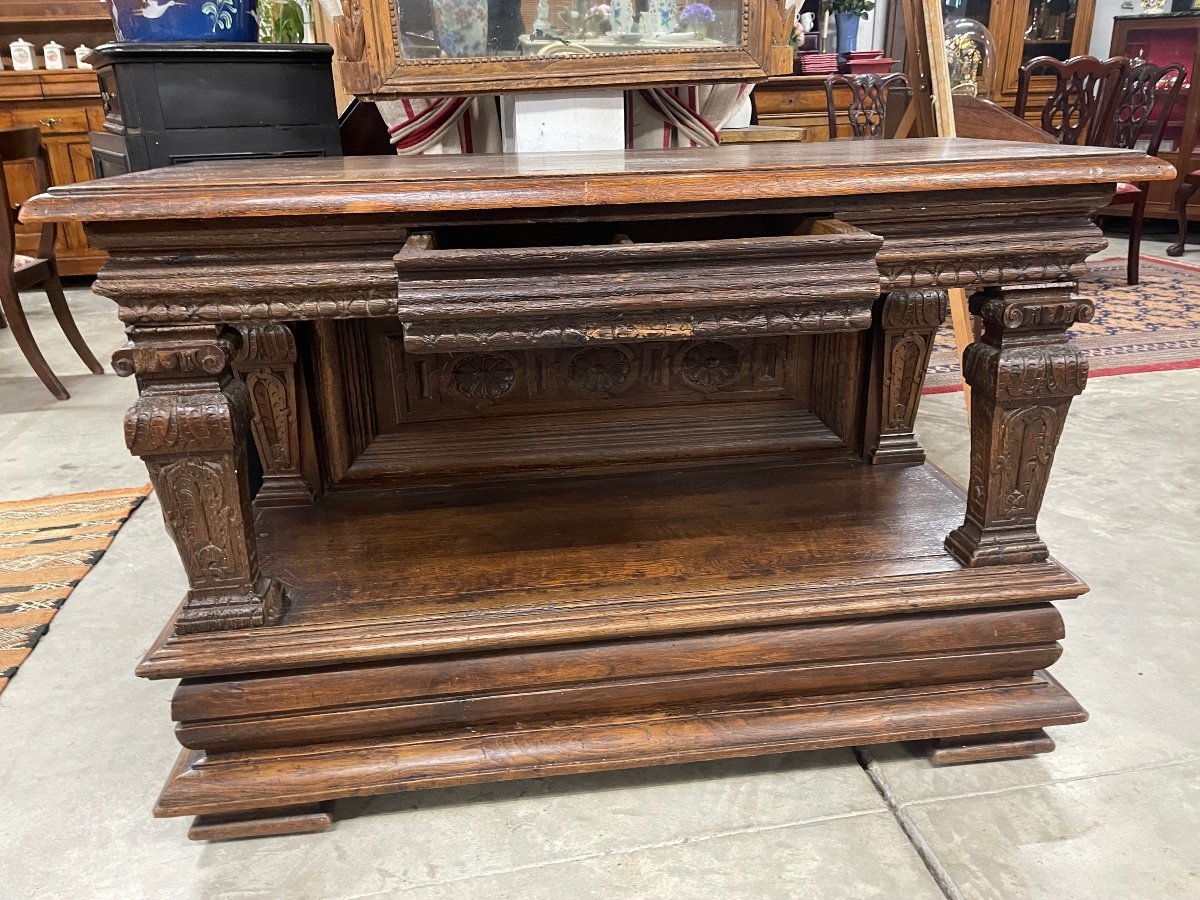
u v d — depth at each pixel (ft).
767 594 4.23
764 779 4.39
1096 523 6.89
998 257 3.84
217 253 3.48
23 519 7.52
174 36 6.22
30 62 16.35
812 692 4.33
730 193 3.48
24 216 3.19
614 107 6.08
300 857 3.97
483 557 4.70
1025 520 4.37
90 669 5.44
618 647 4.12
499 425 5.68
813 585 4.28
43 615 5.99
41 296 17.06
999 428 4.14
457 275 3.32
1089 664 5.17
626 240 3.74
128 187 3.31
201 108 6.21
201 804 3.92
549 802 4.27
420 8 5.56
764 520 5.06
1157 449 8.35
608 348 5.61
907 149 4.57
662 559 4.62
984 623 4.25
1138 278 15.60
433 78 5.69
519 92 5.80
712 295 3.41
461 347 3.43
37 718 4.98
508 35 5.69
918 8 8.69
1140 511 7.09
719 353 5.75
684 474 5.78
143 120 6.14
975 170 3.63
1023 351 4.00
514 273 3.35
